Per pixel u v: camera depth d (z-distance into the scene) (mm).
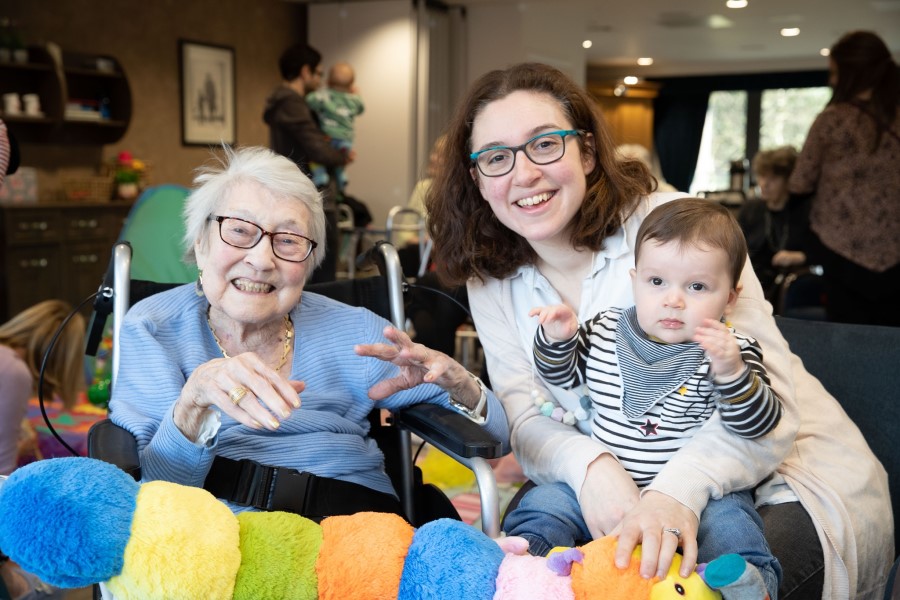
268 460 1382
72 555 911
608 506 1258
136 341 1419
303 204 1397
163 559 934
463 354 4332
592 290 1498
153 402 1372
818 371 1653
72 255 5562
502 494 2635
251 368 1124
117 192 6180
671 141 12750
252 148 1458
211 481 1334
